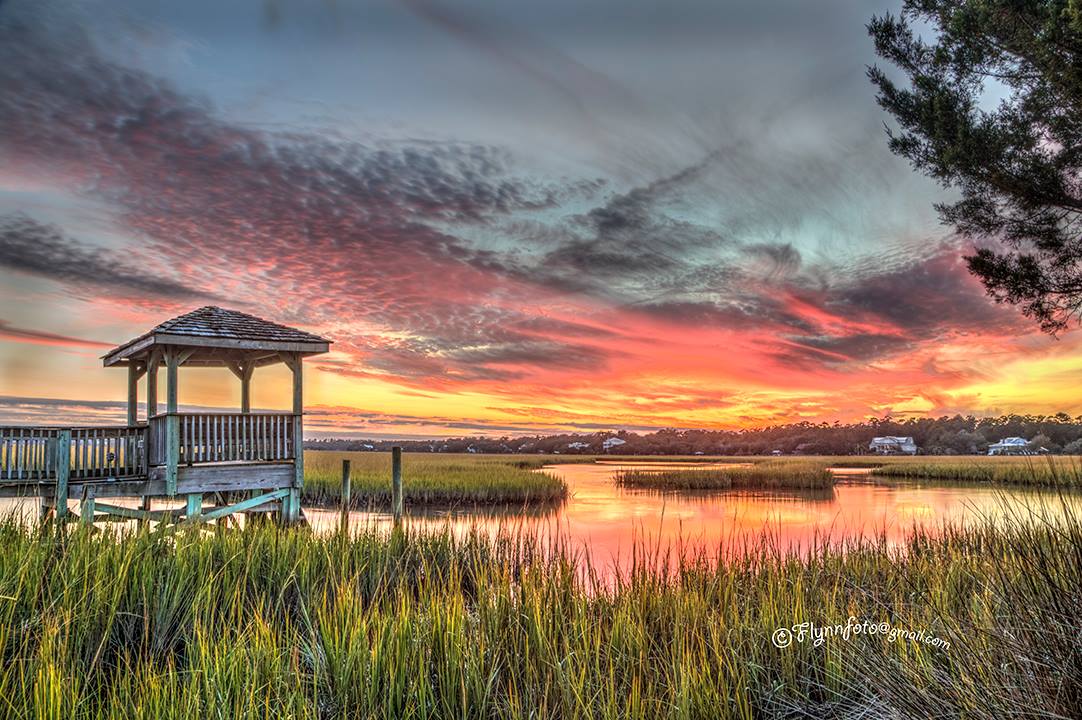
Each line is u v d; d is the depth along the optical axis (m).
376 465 43.22
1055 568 4.21
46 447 13.16
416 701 5.19
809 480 40.31
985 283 11.55
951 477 49.94
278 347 15.20
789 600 6.95
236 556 9.45
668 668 5.44
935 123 10.44
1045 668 3.69
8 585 7.20
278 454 15.31
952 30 10.12
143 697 4.61
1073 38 8.51
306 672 5.98
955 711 3.80
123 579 7.64
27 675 5.13
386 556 10.45
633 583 7.51
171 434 13.90
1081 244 10.66
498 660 5.85
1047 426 107.12
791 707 5.18
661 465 73.75
